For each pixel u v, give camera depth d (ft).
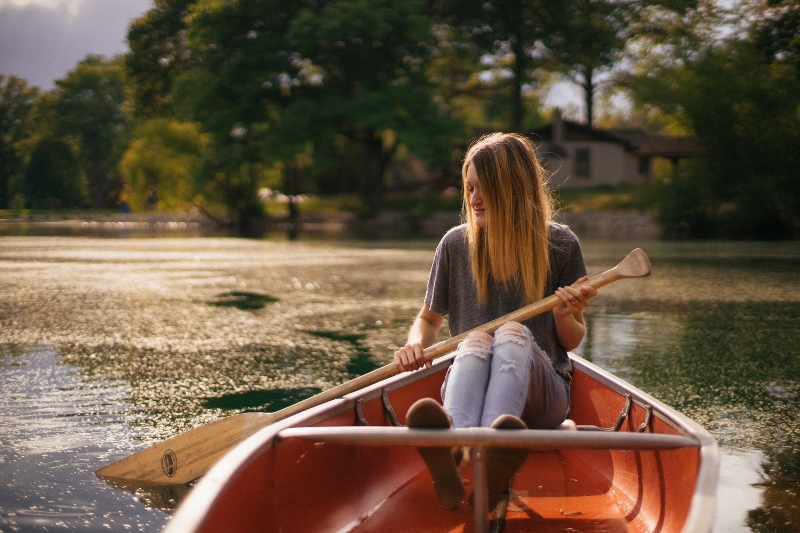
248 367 18.89
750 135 82.38
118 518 9.76
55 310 28.78
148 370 18.52
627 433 6.34
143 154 140.36
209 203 127.85
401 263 49.83
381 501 8.64
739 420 14.49
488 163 8.73
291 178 126.62
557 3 120.88
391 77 111.96
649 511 7.79
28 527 9.52
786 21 88.22
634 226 95.09
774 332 23.91
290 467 6.93
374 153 121.80
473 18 119.85
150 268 46.93
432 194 138.51
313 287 36.22
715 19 123.44
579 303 8.61
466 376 7.58
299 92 112.57
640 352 20.93
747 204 82.69
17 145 261.65
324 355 20.40
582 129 139.23
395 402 9.48
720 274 41.27
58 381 17.35
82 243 76.64
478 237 9.04
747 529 9.59
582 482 9.08
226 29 108.37
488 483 6.61
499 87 134.62
